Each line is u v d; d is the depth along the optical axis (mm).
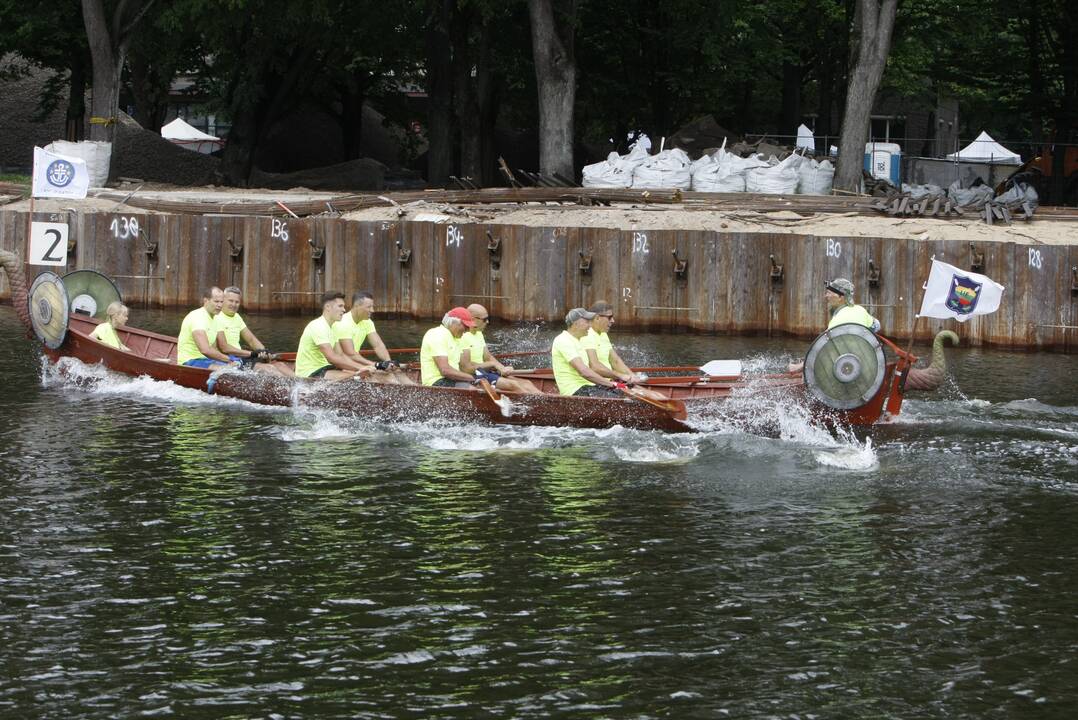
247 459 14078
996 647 9008
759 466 14055
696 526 11773
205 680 8391
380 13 39156
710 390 16594
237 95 40844
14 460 13820
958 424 16078
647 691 8281
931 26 41156
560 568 10555
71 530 11383
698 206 27859
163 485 12930
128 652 8797
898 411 16062
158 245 28422
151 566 10484
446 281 27078
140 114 49500
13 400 17156
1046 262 23734
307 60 41219
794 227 26609
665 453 14578
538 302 26375
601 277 26031
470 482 13242
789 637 9164
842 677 8508
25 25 40594
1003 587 10211
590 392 15977
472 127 38219
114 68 35219
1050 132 45094
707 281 25516
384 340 24047
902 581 10320
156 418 16109
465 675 8516
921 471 13836
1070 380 20000
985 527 11812
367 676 8484
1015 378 20219
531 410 15742
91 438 14930
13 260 20000
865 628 9328
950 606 9781
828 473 13719
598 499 12641
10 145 54281
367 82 51312
